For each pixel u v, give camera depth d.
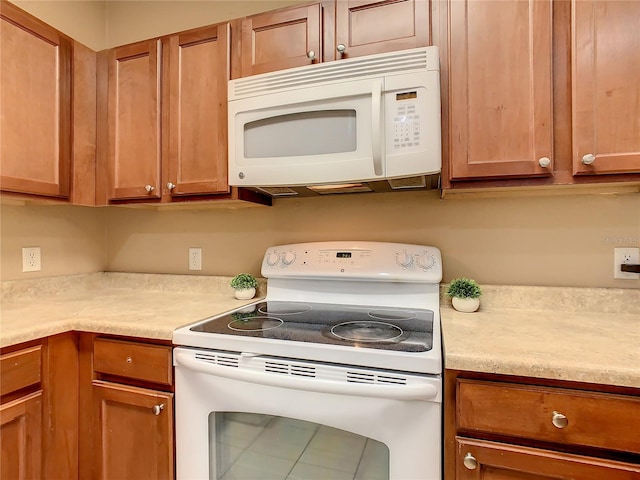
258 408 0.92
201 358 0.98
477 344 0.86
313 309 1.30
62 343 1.12
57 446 1.10
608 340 0.89
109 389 1.11
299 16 1.24
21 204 1.52
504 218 1.32
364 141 1.06
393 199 1.45
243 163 1.21
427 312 1.24
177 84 1.41
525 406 0.76
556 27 1.01
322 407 0.86
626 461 0.71
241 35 1.32
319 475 0.90
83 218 1.80
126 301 1.49
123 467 1.10
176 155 1.41
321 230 1.55
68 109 1.44
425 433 0.80
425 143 1.00
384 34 1.15
